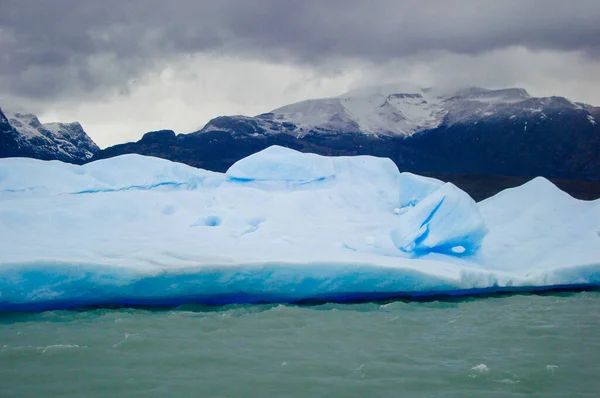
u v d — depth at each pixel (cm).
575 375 917
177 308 1307
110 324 1168
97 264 1246
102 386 873
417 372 928
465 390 859
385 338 1100
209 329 1141
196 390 861
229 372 927
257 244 1551
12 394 842
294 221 1805
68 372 922
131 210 1741
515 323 1207
